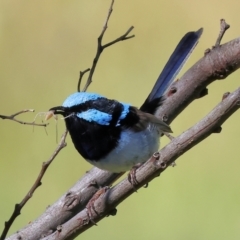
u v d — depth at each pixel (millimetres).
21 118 13617
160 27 15852
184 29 15914
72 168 12734
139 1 16438
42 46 15102
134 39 15680
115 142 7453
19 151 13023
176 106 8016
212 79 7707
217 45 7660
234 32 15945
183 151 5727
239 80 14992
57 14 15680
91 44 15297
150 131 7730
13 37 15188
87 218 6270
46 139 13227
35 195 12242
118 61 15102
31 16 15562
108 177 7621
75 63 14945
